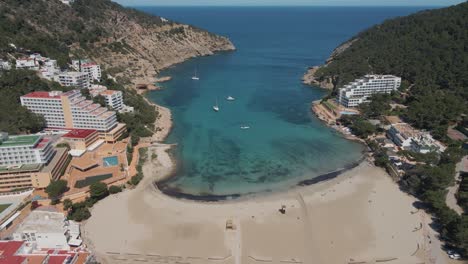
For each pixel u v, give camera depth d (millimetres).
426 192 157000
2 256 110875
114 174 179875
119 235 139125
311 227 144875
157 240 136625
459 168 189750
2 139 166250
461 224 128875
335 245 134625
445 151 195875
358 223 147375
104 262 125125
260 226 145625
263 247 133500
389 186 176500
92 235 138625
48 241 126125
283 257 128625
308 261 126750
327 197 167500
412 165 189750
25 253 117688
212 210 157250
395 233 141000
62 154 180750
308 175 190500
